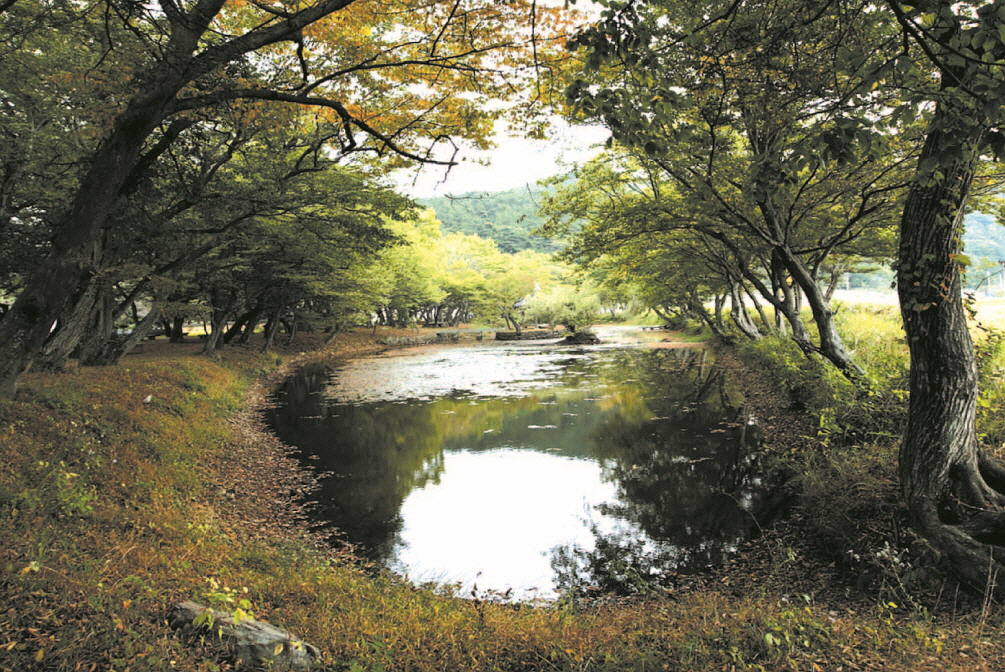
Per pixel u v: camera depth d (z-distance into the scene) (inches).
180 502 285.7
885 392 329.1
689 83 212.1
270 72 320.5
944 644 145.7
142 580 166.9
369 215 518.0
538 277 2356.1
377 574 242.8
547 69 249.6
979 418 280.4
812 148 109.3
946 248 198.1
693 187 374.3
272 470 394.3
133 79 231.0
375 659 142.9
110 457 300.4
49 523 195.9
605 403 621.0
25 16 272.1
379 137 238.5
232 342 1078.4
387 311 2357.3
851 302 924.0
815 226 457.1
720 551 257.9
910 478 211.5
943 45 92.4
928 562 201.9
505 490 348.8
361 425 541.3
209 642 134.5
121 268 419.2
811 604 197.5
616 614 197.8
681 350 1232.2
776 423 468.4
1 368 282.4
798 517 284.2
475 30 241.0
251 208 473.1
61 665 116.4
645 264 745.6
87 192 256.8
